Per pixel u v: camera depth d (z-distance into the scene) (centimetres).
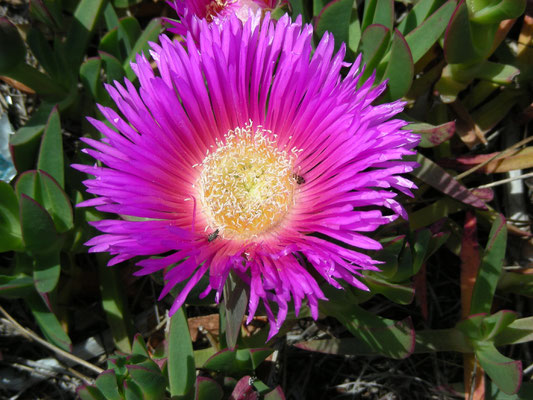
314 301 12
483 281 16
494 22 16
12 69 17
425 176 17
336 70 14
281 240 15
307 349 16
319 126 15
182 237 13
